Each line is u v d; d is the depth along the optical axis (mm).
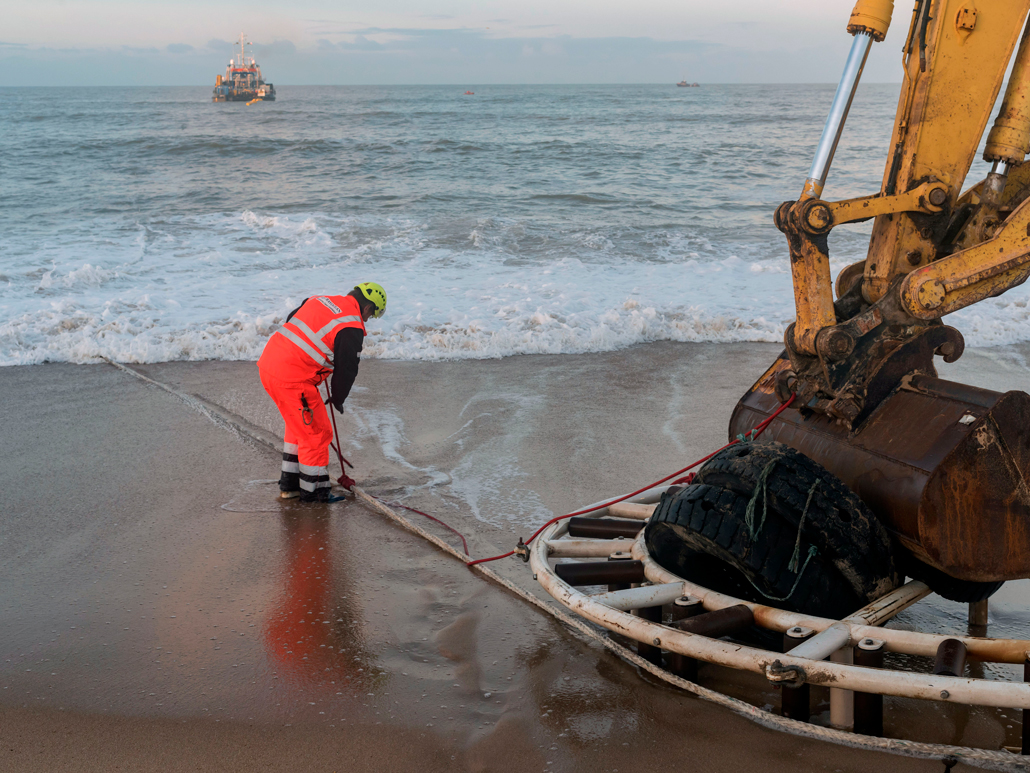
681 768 2535
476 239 13586
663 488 4270
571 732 2742
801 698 2701
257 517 4824
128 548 4359
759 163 27422
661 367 7996
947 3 3055
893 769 2498
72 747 2674
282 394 4918
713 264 12258
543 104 87688
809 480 2906
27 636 3418
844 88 3154
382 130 42688
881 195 3133
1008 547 2926
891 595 2949
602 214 17250
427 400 7000
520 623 3568
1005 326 9062
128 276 11047
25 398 7090
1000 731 2736
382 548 4398
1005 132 3154
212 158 27156
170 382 7594
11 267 11352
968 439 2811
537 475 5371
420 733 2752
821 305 3170
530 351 8578
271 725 2799
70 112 69625
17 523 4672
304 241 13742
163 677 3102
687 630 2812
